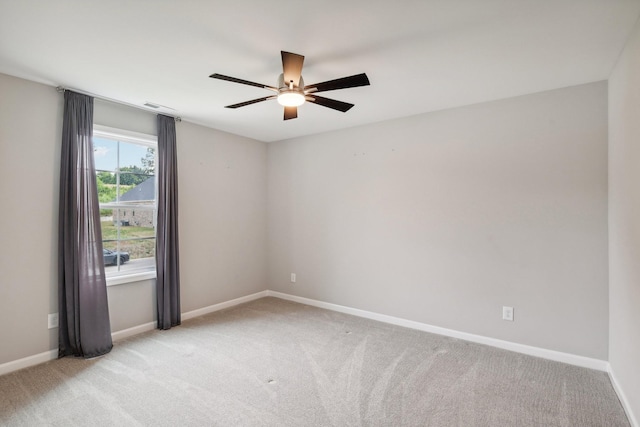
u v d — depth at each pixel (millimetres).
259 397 2352
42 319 2850
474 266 3330
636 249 1979
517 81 2758
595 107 2756
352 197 4207
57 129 2922
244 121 3980
